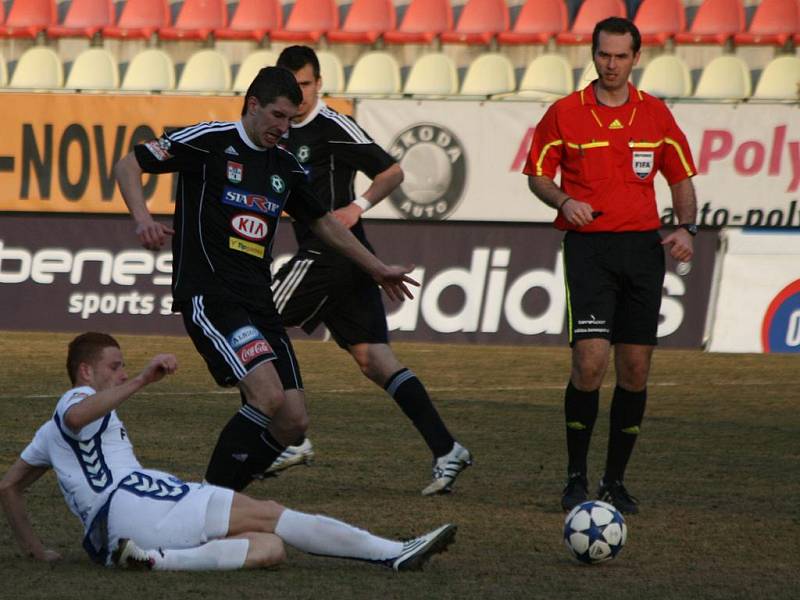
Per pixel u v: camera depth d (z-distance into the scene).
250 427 16.84
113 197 40.22
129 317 40.09
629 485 21.44
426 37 52.94
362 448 24.47
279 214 17.41
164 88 51.34
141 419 26.95
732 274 39.16
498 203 39.59
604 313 19.38
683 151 19.81
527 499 20.06
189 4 56.03
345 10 56.44
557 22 53.94
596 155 19.48
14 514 14.96
